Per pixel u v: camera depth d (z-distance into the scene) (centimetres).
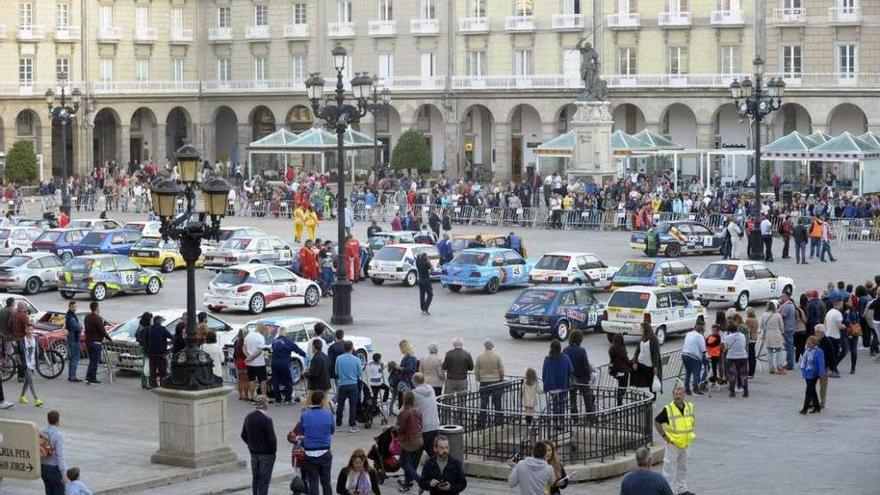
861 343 6300
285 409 4891
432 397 3925
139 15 14800
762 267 7225
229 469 3897
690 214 10219
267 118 15500
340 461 4138
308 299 7338
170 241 8650
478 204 11225
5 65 13912
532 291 6378
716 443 4406
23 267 7800
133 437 4328
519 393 4391
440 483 3322
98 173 13488
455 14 14225
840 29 12631
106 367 5553
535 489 3175
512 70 14050
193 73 15325
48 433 3378
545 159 13475
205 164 14088
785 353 5744
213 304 7131
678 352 5350
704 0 13138
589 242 9800
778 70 12912
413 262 8100
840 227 9800
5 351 5350
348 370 4556
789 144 11369
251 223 11175
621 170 12162
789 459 4197
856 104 12600
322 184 11919
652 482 2998
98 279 7544
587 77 11819
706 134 13200
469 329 6612
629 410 4116
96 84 14412
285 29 14900
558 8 13788
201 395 3847
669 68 13362
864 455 4238
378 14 14575
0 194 12456
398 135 14838
